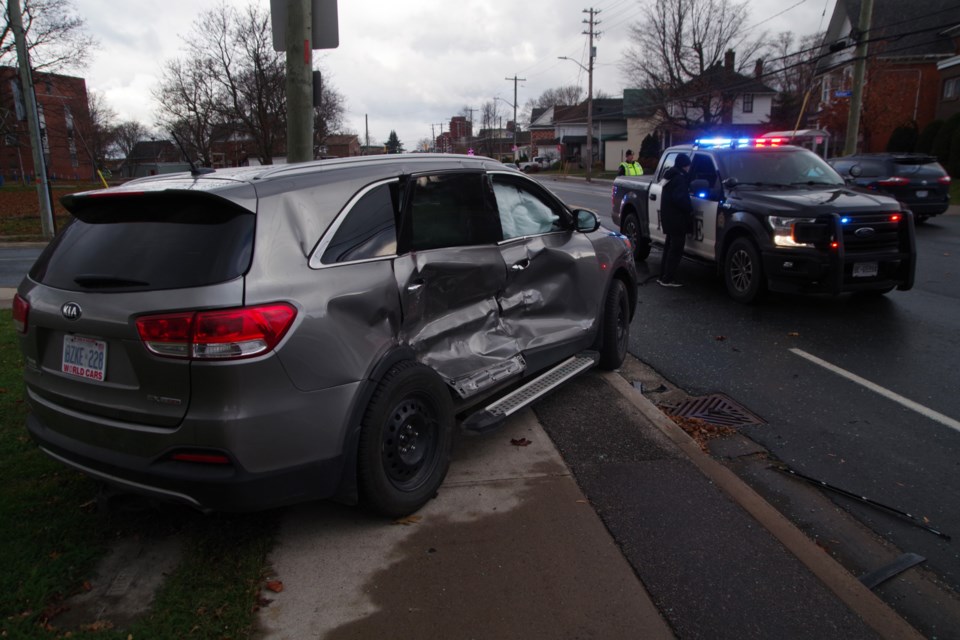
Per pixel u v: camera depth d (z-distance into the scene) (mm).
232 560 3061
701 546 3191
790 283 7695
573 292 5020
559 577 2963
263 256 2844
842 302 8398
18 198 35625
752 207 8094
